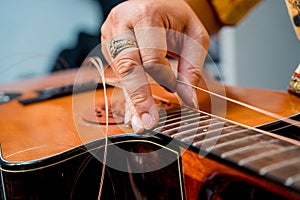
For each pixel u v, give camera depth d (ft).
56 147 1.34
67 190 1.30
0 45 3.00
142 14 1.36
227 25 1.79
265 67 2.40
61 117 1.59
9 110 1.73
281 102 1.50
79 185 1.32
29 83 2.19
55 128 1.49
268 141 1.19
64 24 3.05
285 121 1.33
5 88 2.08
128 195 1.35
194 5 1.71
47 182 1.28
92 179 1.33
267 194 1.20
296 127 1.31
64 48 3.02
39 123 1.56
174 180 1.27
